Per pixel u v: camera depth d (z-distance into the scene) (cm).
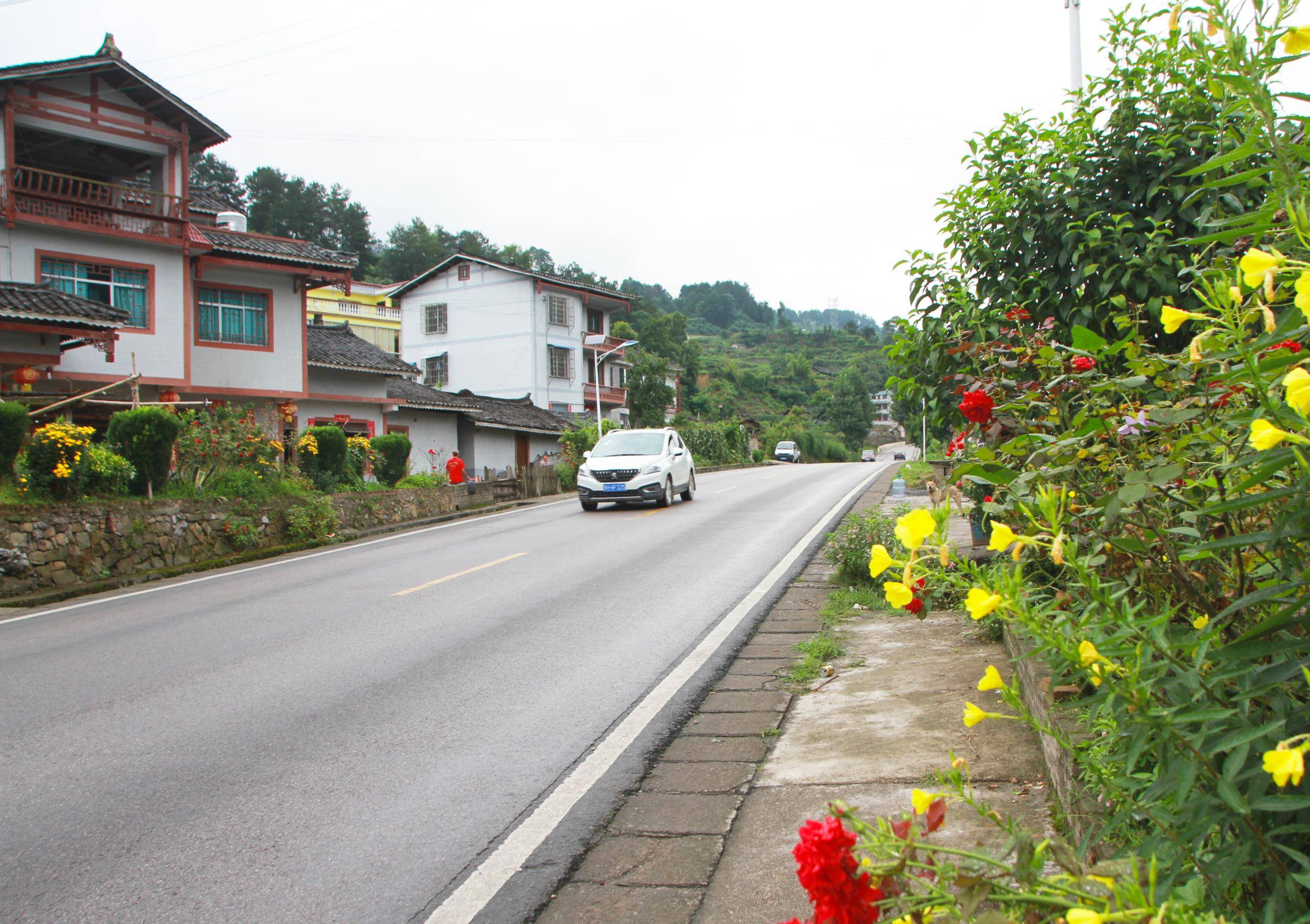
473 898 291
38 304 1508
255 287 2175
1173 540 201
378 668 601
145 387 1941
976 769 350
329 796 384
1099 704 147
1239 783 138
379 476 1884
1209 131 471
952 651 554
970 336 537
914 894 129
